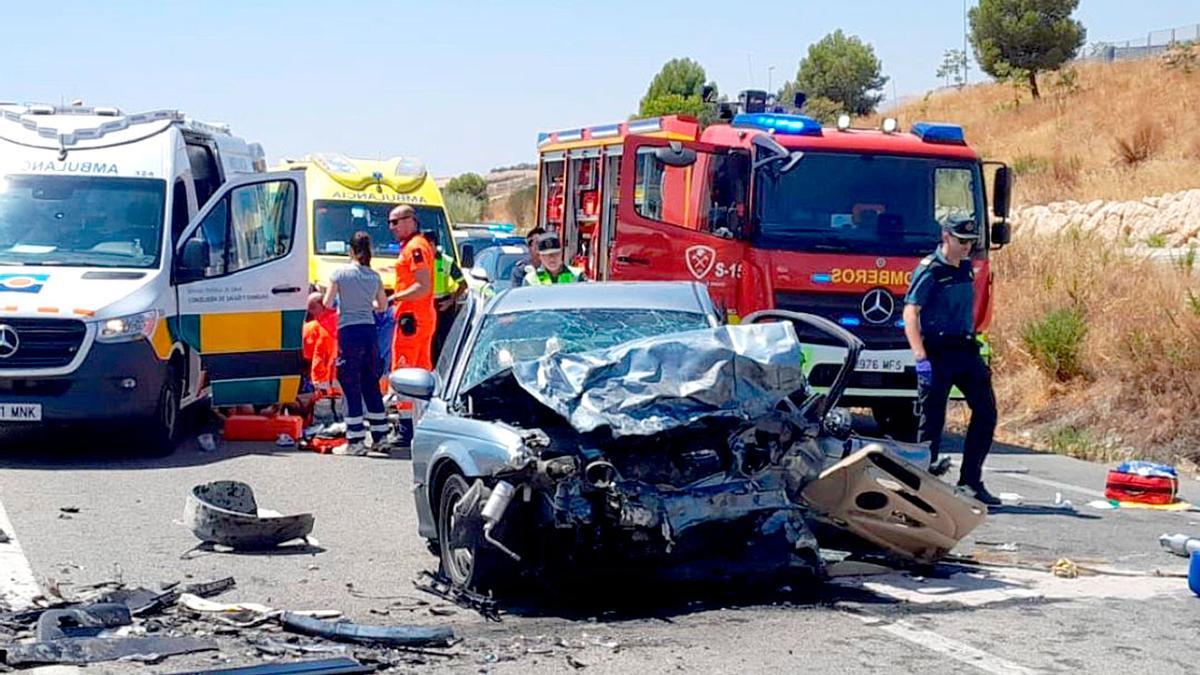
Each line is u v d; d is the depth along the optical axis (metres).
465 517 7.50
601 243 15.83
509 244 27.75
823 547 8.75
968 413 17.52
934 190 14.62
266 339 13.93
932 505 8.16
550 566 7.57
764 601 7.78
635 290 9.45
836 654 6.70
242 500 9.57
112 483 11.73
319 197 19.14
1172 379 15.26
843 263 14.24
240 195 13.94
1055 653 6.74
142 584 8.16
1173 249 24.34
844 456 8.17
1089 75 57.75
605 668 6.48
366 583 8.25
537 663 6.57
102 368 12.66
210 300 13.58
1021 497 11.86
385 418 13.64
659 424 7.39
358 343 13.39
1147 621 7.39
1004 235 15.02
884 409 15.40
